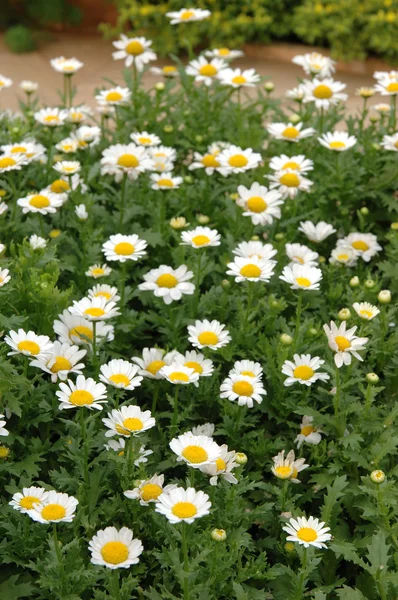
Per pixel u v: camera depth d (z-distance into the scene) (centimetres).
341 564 132
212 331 137
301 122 174
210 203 171
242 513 127
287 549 126
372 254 161
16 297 139
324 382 141
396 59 335
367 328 141
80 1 372
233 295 150
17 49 345
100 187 172
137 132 186
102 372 131
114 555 117
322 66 185
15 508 120
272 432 141
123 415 125
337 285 152
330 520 129
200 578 122
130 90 187
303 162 162
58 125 171
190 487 120
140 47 188
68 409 137
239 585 121
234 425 136
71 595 119
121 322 147
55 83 312
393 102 180
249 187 171
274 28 349
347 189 169
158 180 163
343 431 134
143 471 125
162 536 125
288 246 152
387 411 139
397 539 126
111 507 126
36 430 136
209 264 151
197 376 130
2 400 131
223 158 163
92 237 157
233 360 145
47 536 124
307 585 129
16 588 121
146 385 143
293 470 131
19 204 155
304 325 143
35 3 362
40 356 128
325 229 161
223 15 345
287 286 152
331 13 337
